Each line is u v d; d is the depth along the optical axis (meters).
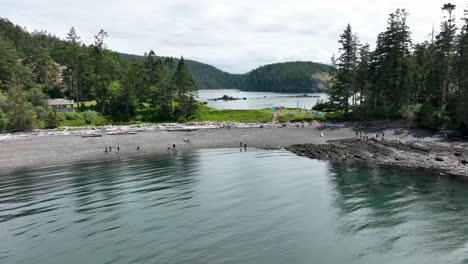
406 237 26.19
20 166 55.53
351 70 100.38
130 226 29.08
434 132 75.12
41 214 32.50
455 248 24.27
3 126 83.56
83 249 24.92
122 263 22.77
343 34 100.56
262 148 69.00
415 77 93.00
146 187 41.44
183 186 41.72
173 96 118.94
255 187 40.78
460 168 47.22
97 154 64.75
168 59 173.88
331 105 104.25
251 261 22.84
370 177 44.25
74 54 125.00
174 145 68.50
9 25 185.38
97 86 120.31
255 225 29.00
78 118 103.50
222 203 34.94
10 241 26.61
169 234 27.33
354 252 24.02
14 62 126.12
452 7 79.94
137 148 69.00
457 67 78.94
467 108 68.81
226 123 98.38
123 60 195.88
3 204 35.81
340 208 32.84
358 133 80.25
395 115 86.94
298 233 27.30
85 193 39.28
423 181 41.59
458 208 31.92
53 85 145.00
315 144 68.25
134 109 116.25
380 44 95.00
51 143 70.69
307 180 43.50
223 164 54.59
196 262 22.80
